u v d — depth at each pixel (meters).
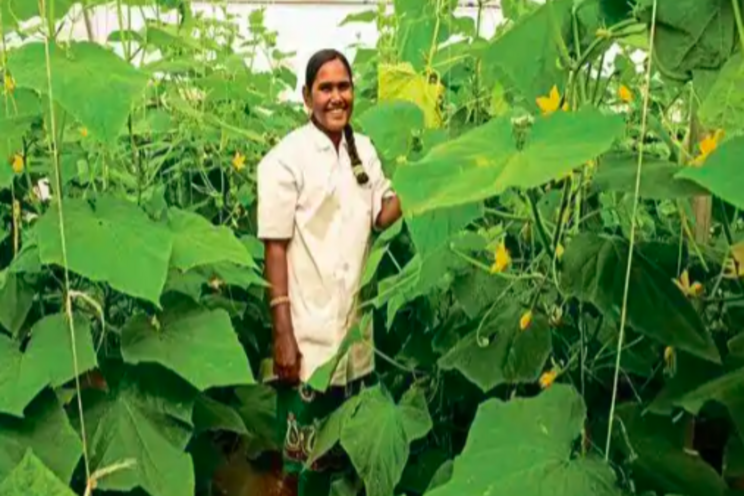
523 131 1.05
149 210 1.89
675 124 1.69
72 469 1.54
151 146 2.67
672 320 1.26
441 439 2.01
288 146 2.43
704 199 1.45
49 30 1.57
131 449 1.67
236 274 2.06
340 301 2.42
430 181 0.96
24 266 1.67
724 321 1.43
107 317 1.78
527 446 1.15
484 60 1.30
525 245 1.75
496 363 1.53
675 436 1.30
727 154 0.85
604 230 1.66
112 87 1.36
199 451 2.20
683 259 1.45
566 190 1.33
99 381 1.79
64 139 2.01
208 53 3.81
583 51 1.32
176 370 1.64
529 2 2.01
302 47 5.46
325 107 2.41
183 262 1.66
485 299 1.74
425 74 2.37
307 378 2.44
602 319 1.53
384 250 2.14
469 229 1.94
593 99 1.35
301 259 2.44
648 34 1.14
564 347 1.60
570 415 1.19
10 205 1.92
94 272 1.47
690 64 1.08
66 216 1.55
